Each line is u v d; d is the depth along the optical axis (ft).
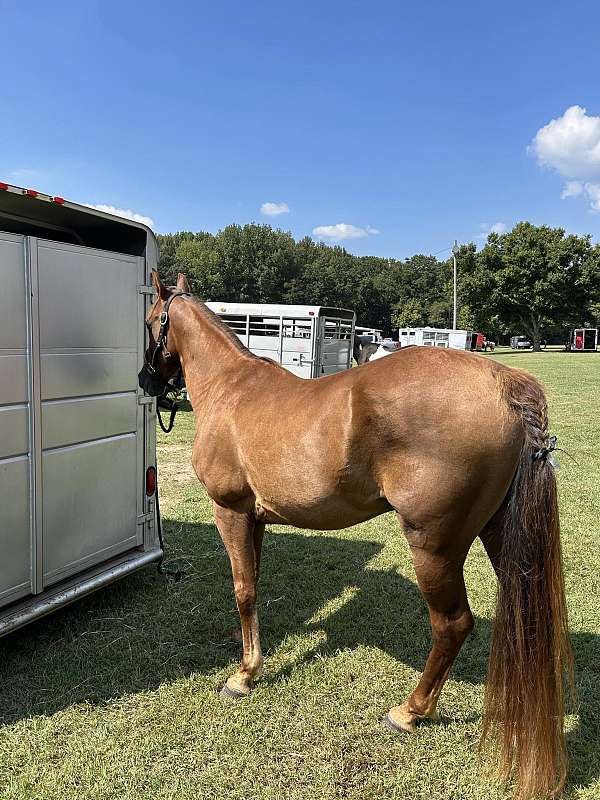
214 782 7.57
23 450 10.12
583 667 10.18
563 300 142.92
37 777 7.66
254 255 250.57
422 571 7.48
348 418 7.44
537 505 6.91
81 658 10.46
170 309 11.22
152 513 13.64
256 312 42.80
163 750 8.15
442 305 250.16
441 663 8.02
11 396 9.77
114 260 11.98
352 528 17.97
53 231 12.75
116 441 12.41
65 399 10.92
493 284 145.79
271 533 17.43
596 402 44.16
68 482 11.16
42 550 10.64
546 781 6.86
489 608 12.46
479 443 6.82
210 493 9.68
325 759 7.98
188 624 11.73
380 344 55.36
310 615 12.19
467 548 7.41
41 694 9.42
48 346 10.40
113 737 8.39
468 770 7.76
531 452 6.97
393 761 7.94
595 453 27.25
